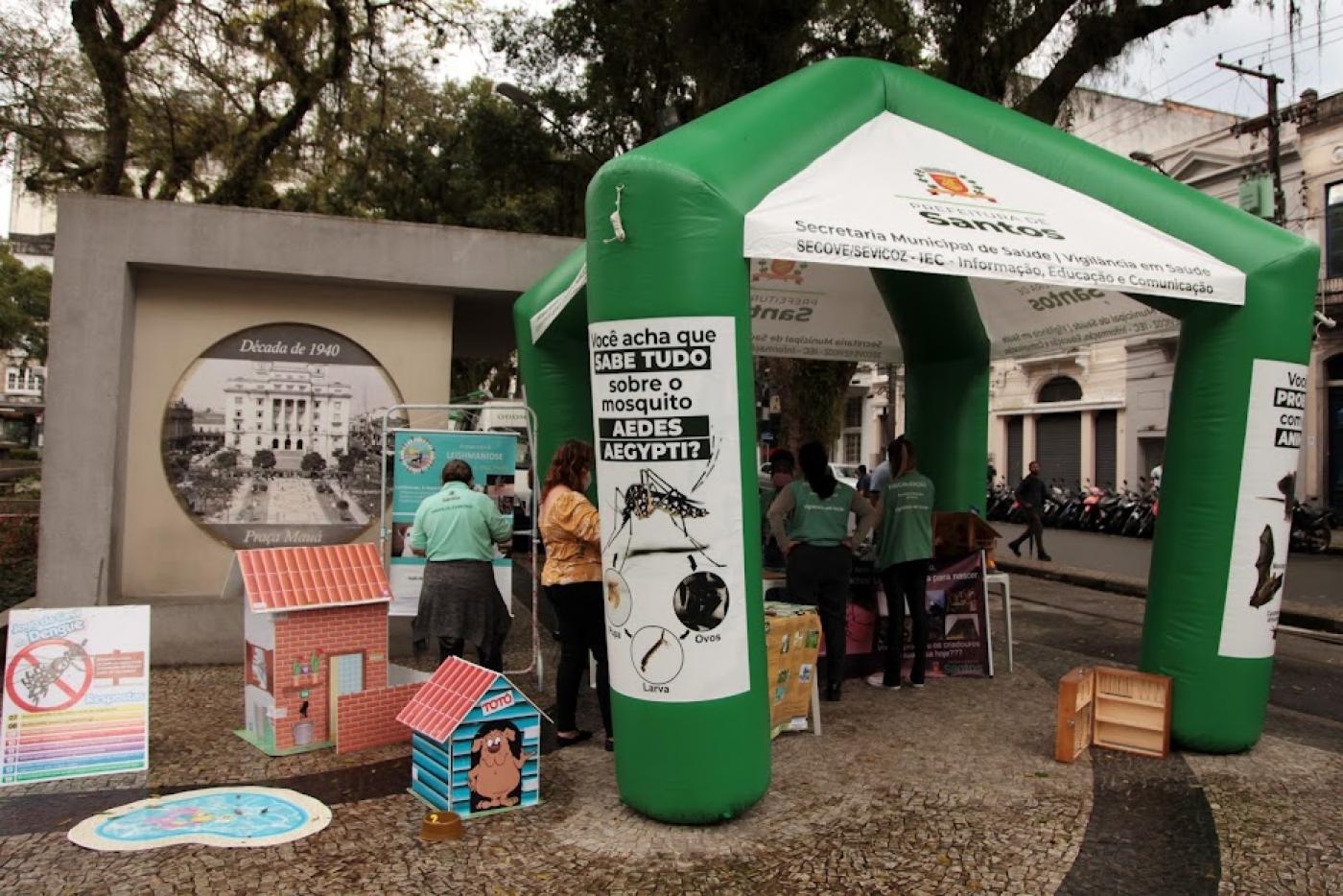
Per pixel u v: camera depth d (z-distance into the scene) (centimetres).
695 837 397
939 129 564
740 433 405
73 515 686
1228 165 2320
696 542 397
